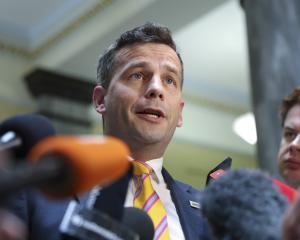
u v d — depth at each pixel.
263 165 4.85
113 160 0.87
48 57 8.54
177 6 7.11
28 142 1.01
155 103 2.04
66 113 8.73
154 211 1.87
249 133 9.76
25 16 8.24
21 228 0.82
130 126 2.04
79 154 0.80
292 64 5.17
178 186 2.04
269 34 5.29
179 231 1.86
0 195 0.73
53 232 1.63
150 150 2.04
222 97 9.80
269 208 1.06
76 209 1.24
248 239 1.04
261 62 5.25
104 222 1.21
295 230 0.90
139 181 1.95
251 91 5.29
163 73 2.11
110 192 1.24
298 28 5.25
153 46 2.15
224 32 8.41
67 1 7.91
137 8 7.27
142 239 1.42
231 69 9.20
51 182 0.78
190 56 8.98
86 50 8.01
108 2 7.52
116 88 2.11
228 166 1.83
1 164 0.85
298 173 2.23
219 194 1.09
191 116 9.80
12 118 1.04
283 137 2.37
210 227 1.11
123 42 2.20
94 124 9.09
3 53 8.59
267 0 5.35
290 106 2.41
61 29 8.06
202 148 9.90
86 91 8.72
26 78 8.69
